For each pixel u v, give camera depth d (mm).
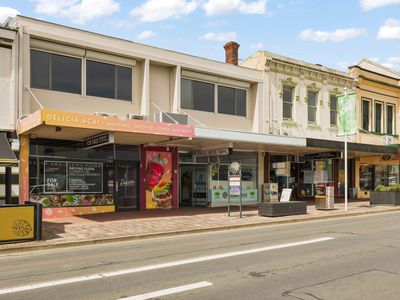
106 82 18891
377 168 31859
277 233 13727
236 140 19250
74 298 6594
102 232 13469
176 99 20703
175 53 20812
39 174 17062
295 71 25938
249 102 24422
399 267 8453
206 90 22453
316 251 10289
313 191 27750
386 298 6398
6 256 10422
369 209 21547
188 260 9391
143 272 8289
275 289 6934
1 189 15828
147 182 20344
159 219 16766
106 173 19000
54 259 9844
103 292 6906
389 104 32375
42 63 17109
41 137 17156
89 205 18359
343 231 13945
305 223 16828
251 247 10992
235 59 26906
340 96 21578
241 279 7621
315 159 25734
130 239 12875
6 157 14172
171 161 21266
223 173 23234
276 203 18047
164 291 6910
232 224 15672
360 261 9039
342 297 6453
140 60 19844
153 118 20312
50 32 17031
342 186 29688
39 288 7207
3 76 16109
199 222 16062
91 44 18078
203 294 6699
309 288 6961
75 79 17969
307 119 26594
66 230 13812
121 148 19578
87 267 8836
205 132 18203
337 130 28297
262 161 24828
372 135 30672
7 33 16062
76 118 14375
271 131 24547
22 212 11711
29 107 16500
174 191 21328
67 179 17812
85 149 18359
